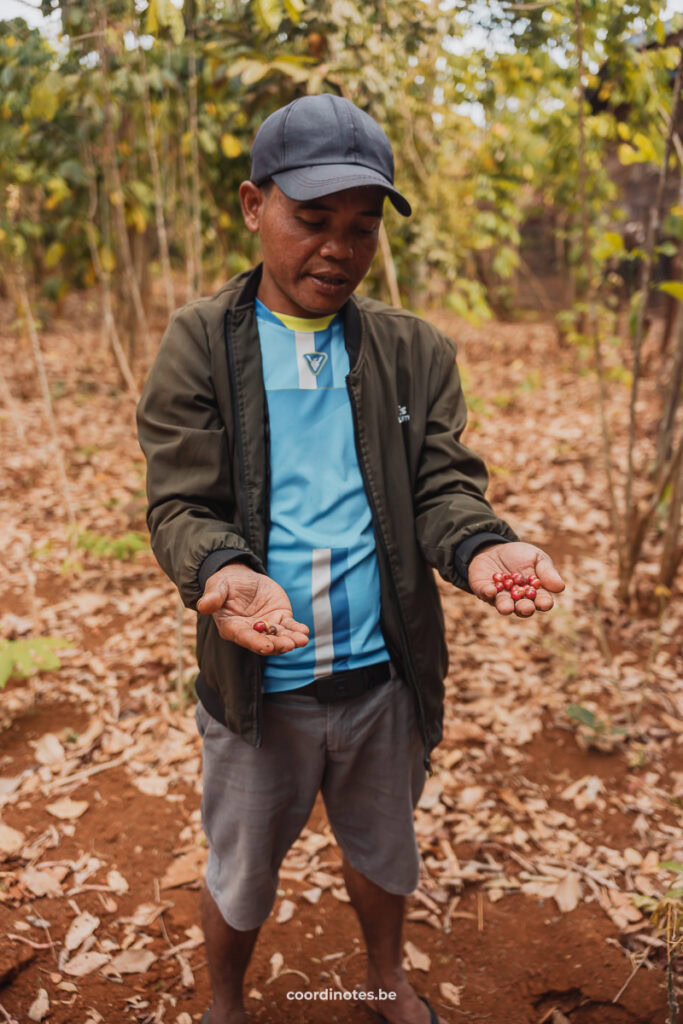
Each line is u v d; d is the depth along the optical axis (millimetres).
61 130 3691
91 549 3586
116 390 6973
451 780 2568
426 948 2014
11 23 2322
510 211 5129
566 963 1954
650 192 7070
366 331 1406
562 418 6422
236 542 1204
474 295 4863
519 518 4570
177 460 1313
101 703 2896
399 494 1412
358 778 1516
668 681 3070
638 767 2627
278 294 1367
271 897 1550
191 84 2619
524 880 2207
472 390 7305
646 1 2473
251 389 1344
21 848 2227
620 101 3270
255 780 1432
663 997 1845
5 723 2775
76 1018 1761
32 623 3400
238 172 3717
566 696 2979
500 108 4375
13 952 1890
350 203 1219
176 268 7098
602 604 3590
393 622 1422
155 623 3430
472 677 3090
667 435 3520
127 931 2004
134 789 2484
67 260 5824
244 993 1874
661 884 2160
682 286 2719
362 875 1644
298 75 2324
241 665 1334
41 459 5391
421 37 2668
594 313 3293
